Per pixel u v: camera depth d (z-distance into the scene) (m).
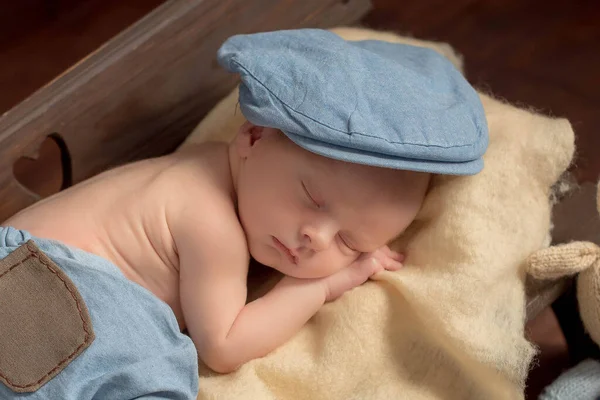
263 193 0.89
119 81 1.03
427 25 1.78
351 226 0.89
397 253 0.98
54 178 1.49
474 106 0.91
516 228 0.94
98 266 0.83
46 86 0.98
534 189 0.96
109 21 1.76
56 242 0.83
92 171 1.06
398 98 0.83
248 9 1.15
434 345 0.93
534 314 0.99
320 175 0.86
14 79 1.65
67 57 1.70
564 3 1.81
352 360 0.91
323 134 0.79
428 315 0.90
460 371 0.93
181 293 0.90
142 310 0.83
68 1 1.78
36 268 0.79
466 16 1.79
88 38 1.73
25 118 0.95
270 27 1.20
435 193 0.96
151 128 1.10
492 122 1.00
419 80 0.88
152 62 1.06
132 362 0.81
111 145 1.06
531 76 1.69
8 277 0.78
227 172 0.96
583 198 1.12
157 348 0.83
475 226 0.92
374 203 0.88
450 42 1.75
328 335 0.92
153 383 0.81
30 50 1.70
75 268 0.80
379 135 0.79
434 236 0.94
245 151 0.92
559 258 0.92
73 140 1.01
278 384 0.91
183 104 1.13
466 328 0.88
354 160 0.80
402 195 0.90
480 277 0.90
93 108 1.02
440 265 0.93
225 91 1.18
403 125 0.81
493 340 0.88
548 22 1.78
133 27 1.04
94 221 0.90
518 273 0.93
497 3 1.81
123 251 0.90
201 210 0.91
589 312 0.94
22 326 0.77
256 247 0.93
